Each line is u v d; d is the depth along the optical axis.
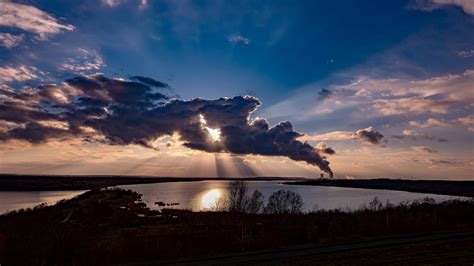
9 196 167.62
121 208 80.94
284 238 35.50
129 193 149.75
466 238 33.66
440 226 40.78
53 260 28.30
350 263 25.17
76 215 64.50
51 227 47.34
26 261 27.69
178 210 80.00
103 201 100.06
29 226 47.75
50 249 29.92
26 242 31.17
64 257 28.89
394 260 25.45
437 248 29.16
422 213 50.97
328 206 107.06
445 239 33.31
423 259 25.50
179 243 31.94
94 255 28.94
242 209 59.16
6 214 69.25
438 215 48.88
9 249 29.56
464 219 46.78
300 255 28.44
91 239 35.25
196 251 30.38
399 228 39.38
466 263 24.20
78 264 27.39
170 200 132.00
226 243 32.94
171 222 51.91
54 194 187.62
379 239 34.00
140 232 40.59
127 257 28.84
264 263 26.17
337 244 32.44
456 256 26.20
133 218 60.59
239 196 59.84
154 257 28.86
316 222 44.59
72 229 45.59
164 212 74.25
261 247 31.94
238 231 38.53
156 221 53.50
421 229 39.25
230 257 28.41
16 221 55.47
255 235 36.62
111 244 32.53
